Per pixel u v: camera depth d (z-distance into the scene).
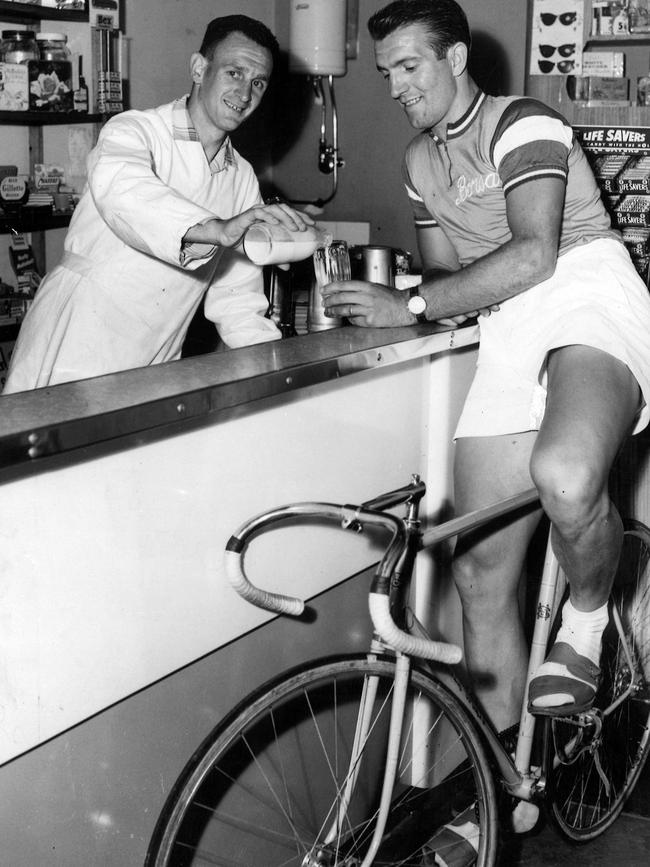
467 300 1.85
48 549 1.28
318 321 2.11
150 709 1.50
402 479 2.00
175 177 2.24
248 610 1.64
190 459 1.46
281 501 1.67
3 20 3.41
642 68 4.39
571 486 1.61
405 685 1.56
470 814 1.93
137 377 1.44
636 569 2.50
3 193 3.18
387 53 1.87
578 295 1.85
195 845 1.64
